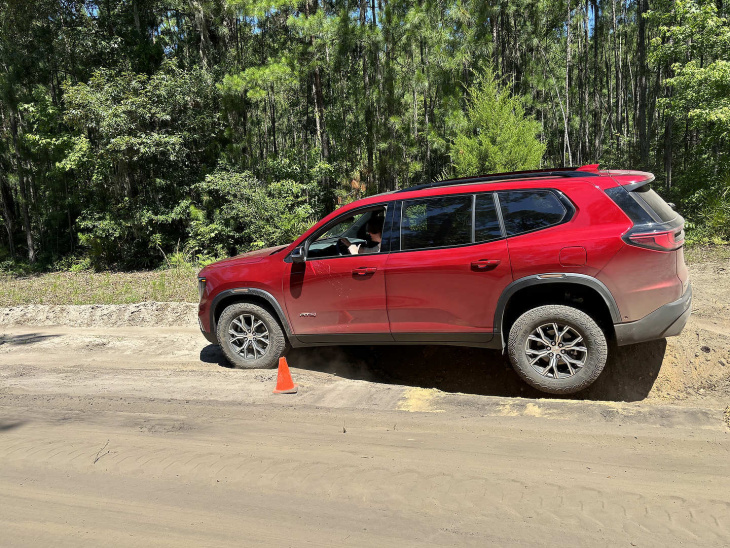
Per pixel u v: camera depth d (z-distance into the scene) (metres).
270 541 2.43
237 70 20.06
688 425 3.51
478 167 12.15
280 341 5.37
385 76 15.78
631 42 30.30
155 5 23.52
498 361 5.25
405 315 4.66
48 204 24.17
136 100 17.38
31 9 21.19
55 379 5.60
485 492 2.74
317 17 15.41
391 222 4.75
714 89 13.02
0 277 19.77
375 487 2.84
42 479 3.14
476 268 4.29
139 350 6.83
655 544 2.26
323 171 18.86
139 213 18.47
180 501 2.82
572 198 4.12
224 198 19.00
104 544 2.46
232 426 3.90
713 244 10.84
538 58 25.33
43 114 21.16
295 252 5.04
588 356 4.05
